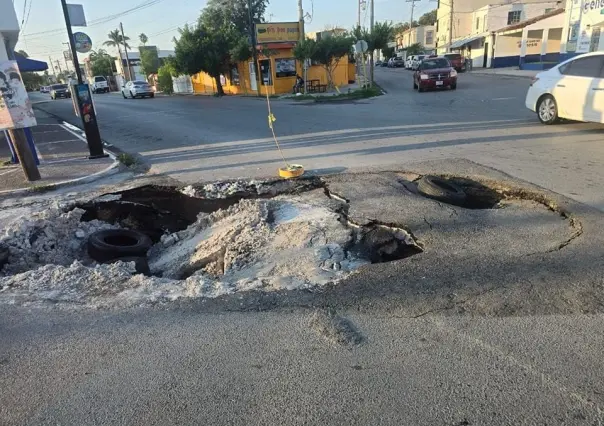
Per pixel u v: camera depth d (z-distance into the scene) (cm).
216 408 259
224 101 2886
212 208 691
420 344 307
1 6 767
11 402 274
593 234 461
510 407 250
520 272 393
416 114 1479
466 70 4262
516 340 306
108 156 1050
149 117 2028
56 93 4841
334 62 3144
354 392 266
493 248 443
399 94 2420
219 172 830
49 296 399
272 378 281
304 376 282
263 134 1257
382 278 396
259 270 455
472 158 803
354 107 1878
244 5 5359
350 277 402
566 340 303
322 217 561
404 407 253
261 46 3125
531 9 4562
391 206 578
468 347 301
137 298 388
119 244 600
